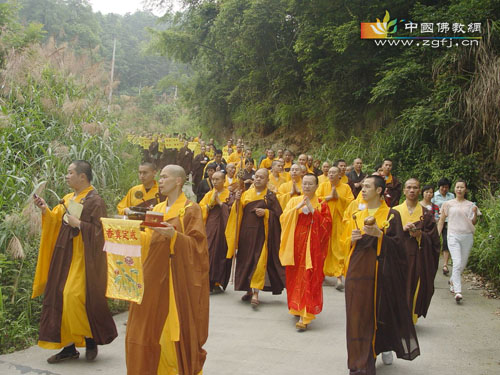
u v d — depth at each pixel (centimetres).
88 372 455
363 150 1592
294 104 2070
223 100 2620
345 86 1738
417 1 1438
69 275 466
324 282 856
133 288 376
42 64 1060
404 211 607
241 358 496
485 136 1243
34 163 810
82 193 493
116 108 1214
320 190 870
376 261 437
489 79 1170
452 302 721
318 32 1573
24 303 582
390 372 466
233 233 728
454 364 487
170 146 2062
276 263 706
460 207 743
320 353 513
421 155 1359
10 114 871
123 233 378
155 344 387
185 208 418
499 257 805
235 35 2155
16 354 501
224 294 780
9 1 1507
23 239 629
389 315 433
